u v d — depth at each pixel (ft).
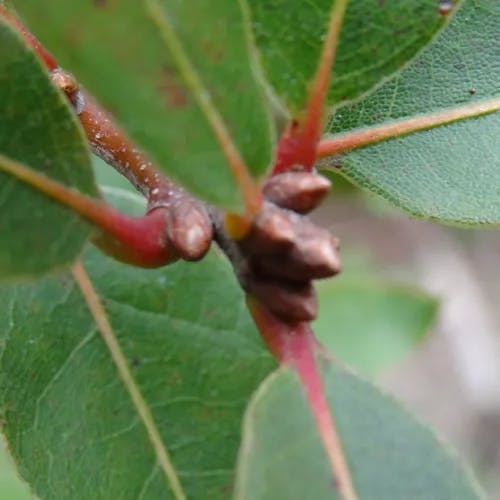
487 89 0.39
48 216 0.31
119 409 0.38
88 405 0.38
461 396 1.25
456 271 1.06
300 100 0.32
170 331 0.39
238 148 0.29
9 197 0.30
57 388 0.38
